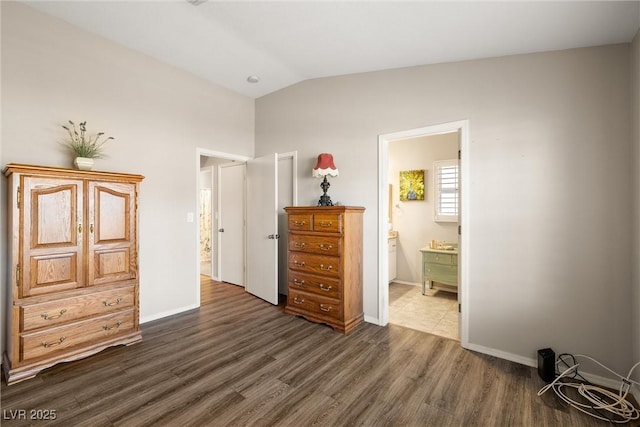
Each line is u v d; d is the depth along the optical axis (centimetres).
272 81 381
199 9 236
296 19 235
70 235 232
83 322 239
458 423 172
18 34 241
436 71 276
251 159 427
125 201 262
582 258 215
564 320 221
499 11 186
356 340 277
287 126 397
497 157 245
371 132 319
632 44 198
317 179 364
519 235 236
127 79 306
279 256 422
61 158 264
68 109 268
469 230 257
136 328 270
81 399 189
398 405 187
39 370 215
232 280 488
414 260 478
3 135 235
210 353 252
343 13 218
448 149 448
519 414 179
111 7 241
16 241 208
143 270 320
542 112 228
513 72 239
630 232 200
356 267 312
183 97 355
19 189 209
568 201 219
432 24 212
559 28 196
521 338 237
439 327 308
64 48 265
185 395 195
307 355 249
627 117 200
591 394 196
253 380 212
